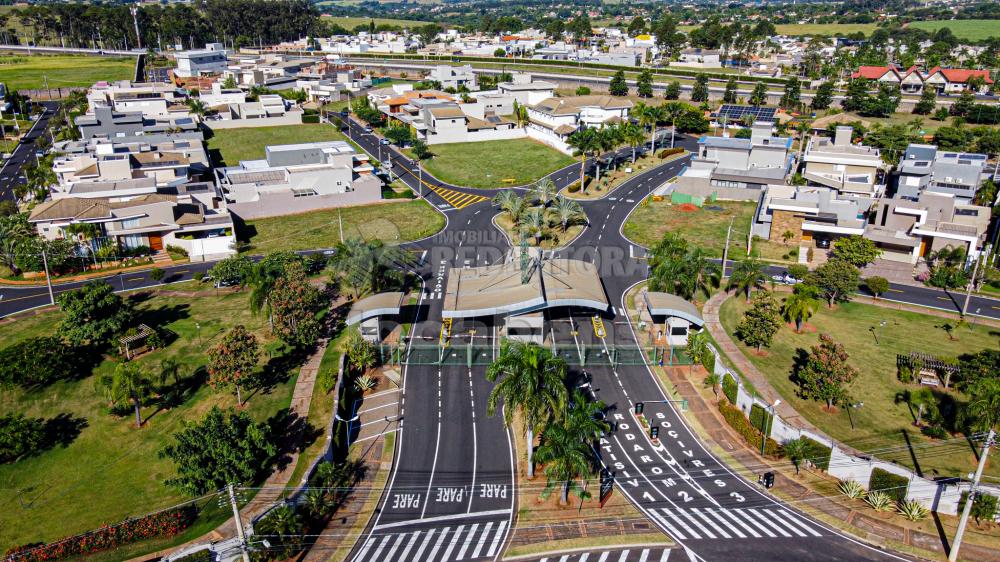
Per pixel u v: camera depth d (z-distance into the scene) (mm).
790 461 68125
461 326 94125
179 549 55844
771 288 105562
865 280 107500
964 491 59594
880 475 62656
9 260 111688
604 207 143875
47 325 94625
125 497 63094
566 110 193250
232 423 62094
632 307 99812
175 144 164500
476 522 60219
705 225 133500
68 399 77312
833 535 58625
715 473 66500
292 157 159625
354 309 88812
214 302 101875
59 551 55906
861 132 190500
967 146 180750
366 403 77688
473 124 198500
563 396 61375
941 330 92625
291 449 68875
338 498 62906
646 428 72938
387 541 58000
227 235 124938
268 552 55188
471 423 74000
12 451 66812
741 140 161000
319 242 126375
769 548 57031
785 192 135375
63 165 144375
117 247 118062
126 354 84875
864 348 87750
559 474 59500
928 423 72250
